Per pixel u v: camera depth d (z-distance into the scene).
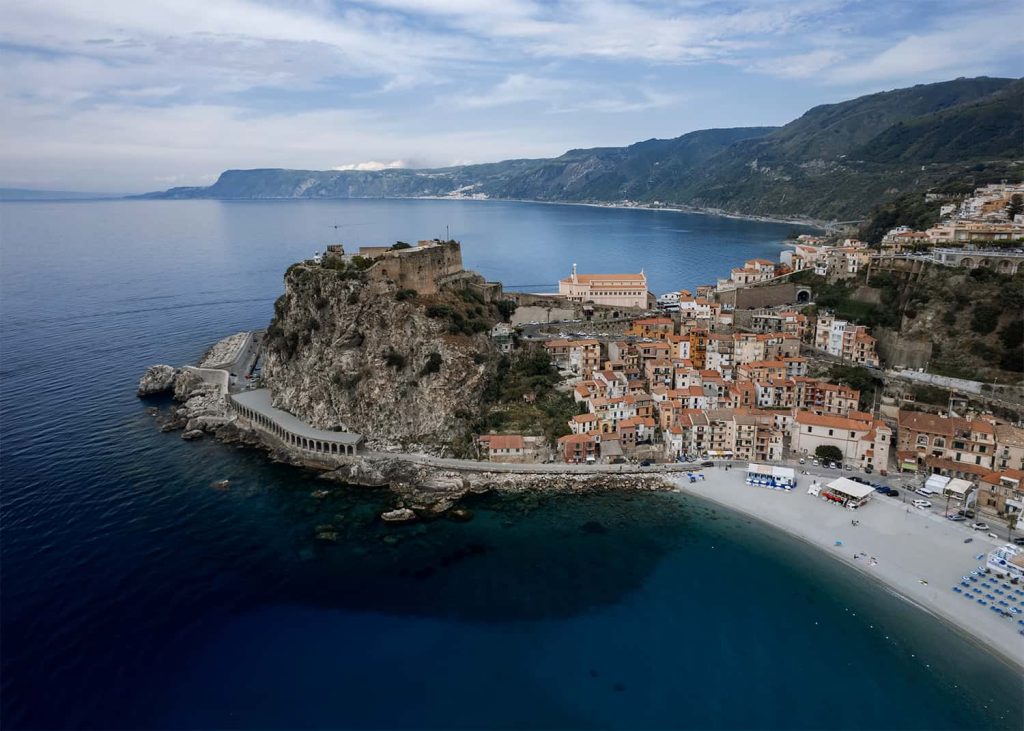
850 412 141.25
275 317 183.62
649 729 78.62
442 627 95.12
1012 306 144.75
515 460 142.50
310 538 116.94
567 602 100.56
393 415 151.75
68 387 193.12
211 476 139.62
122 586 102.94
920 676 85.50
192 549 112.88
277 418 157.75
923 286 162.50
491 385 162.25
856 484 124.56
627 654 90.19
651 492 131.00
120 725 78.88
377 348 155.50
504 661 88.88
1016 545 105.88
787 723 79.44
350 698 82.75
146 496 130.38
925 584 100.06
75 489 132.38
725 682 85.38
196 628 94.38
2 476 136.75
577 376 172.12
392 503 128.75
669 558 110.62
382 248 188.88
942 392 145.25
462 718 79.94
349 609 98.69
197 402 174.75
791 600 100.00
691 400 152.75
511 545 114.75
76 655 89.00
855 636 92.56
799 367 169.00
